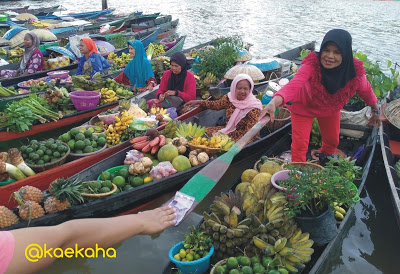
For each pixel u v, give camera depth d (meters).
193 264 2.97
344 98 4.15
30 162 4.32
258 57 9.31
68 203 3.70
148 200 4.36
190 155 4.66
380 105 6.33
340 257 3.83
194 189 2.78
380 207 4.62
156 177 4.32
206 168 2.96
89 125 5.38
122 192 4.03
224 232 3.06
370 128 5.38
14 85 7.91
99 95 6.50
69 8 25.42
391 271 3.70
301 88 3.92
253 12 23.70
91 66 7.79
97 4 27.84
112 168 4.47
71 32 13.39
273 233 3.05
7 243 1.05
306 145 4.46
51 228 1.20
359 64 4.01
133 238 4.05
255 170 4.30
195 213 4.56
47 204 3.66
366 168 4.56
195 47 10.28
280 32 16.83
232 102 5.40
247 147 5.10
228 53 8.14
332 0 32.06
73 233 1.24
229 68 8.05
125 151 4.77
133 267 3.68
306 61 3.98
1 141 5.73
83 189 3.88
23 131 5.77
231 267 2.87
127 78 7.73
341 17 21.59
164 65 8.87
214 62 7.83
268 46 14.09
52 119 6.04
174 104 6.27
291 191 3.29
